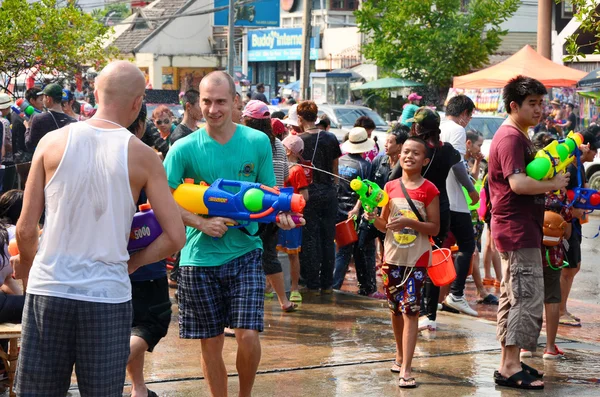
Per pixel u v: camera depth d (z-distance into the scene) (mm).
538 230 6207
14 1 19047
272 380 6312
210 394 5559
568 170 7641
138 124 5500
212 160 5277
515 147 6051
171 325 7816
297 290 9039
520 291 6160
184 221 5039
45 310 3855
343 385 6242
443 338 7742
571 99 26156
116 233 3918
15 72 19812
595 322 9312
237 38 55219
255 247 5273
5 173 13156
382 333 7832
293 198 4891
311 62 47969
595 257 13703
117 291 3932
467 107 8945
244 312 5109
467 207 8828
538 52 24609
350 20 48969
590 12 8961
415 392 6125
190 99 8594
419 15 32375
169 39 54625
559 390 6273
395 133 9180
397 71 33188
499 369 6410
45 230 3908
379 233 8852
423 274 6328
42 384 3920
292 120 9758
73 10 20375
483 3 32031
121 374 3980
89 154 3906
